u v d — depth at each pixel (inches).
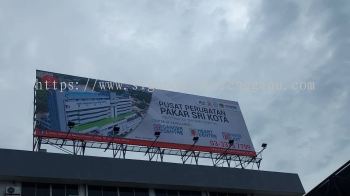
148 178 1133.1
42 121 1183.6
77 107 1256.8
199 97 1493.6
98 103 1298.0
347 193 835.4
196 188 1200.8
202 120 1438.2
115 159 1117.7
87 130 1235.9
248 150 1443.2
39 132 1164.5
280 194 1326.3
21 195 997.2
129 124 1312.7
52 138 1176.2
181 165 1198.3
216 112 1488.7
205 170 1225.4
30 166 1008.9
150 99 1397.6
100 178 1072.2
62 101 1243.2
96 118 1270.9
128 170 1118.4
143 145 1294.3
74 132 1211.2
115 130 1254.3
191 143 1368.1
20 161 1003.3
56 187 1045.2
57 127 1195.9
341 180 845.8
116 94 1346.0
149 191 1151.0
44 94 1227.9
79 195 1058.1
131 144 1280.8
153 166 1157.7
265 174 1316.4
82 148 1207.6
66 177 1035.3
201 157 1365.7
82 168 1063.6
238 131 1478.8
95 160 1089.4
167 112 1397.6
